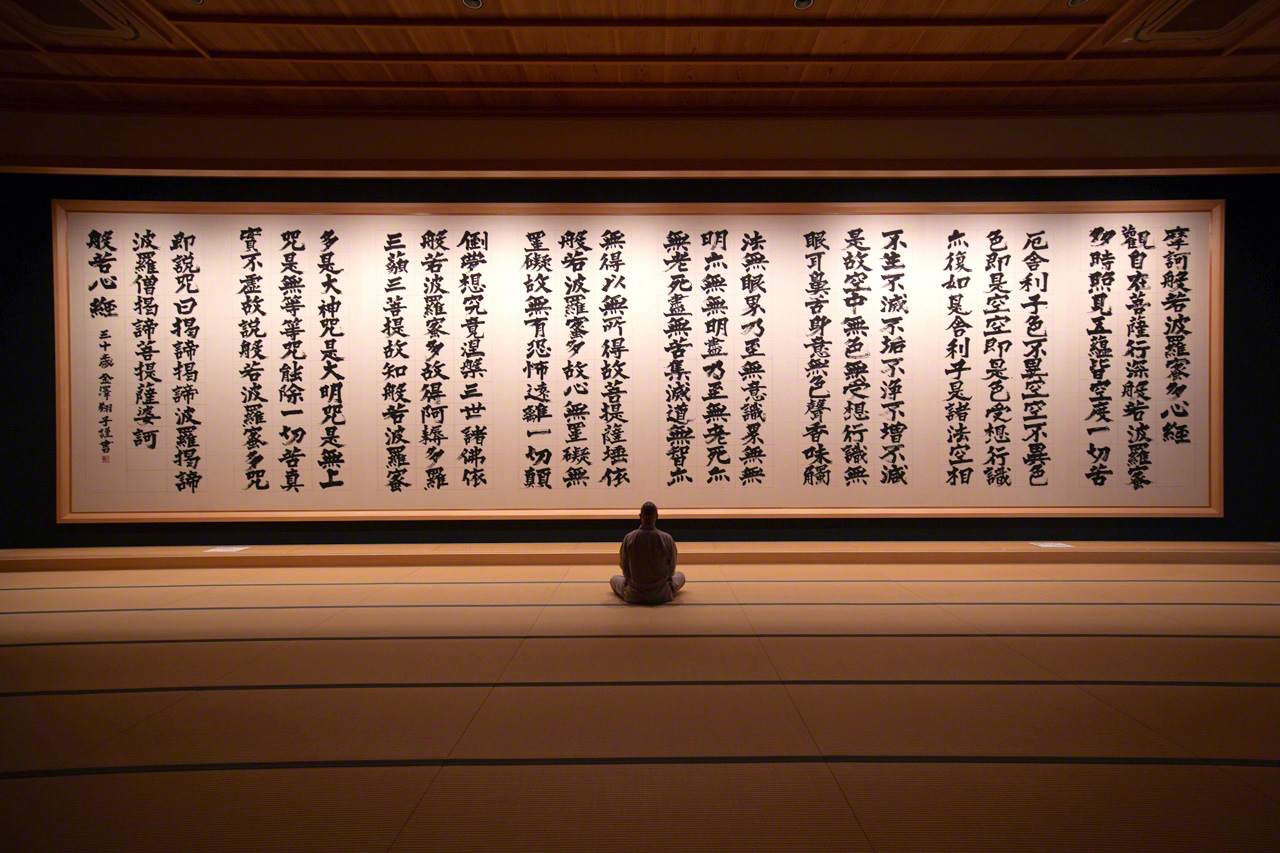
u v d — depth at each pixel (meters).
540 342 5.39
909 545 5.25
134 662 2.89
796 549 5.13
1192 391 5.36
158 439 5.30
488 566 5.03
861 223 5.39
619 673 2.72
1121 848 1.55
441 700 2.45
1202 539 5.38
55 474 5.28
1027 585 4.35
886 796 1.77
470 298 5.39
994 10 3.94
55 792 1.81
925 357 5.39
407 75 4.58
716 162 5.07
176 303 5.30
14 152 4.88
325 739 2.13
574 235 5.39
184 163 4.97
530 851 1.54
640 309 5.40
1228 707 2.36
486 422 5.39
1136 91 4.78
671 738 2.12
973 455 5.41
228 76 4.59
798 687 2.55
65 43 4.17
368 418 5.38
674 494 5.41
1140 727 2.20
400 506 5.40
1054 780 1.85
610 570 4.90
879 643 3.10
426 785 1.84
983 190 5.41
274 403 5.35
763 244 5.39
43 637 3.27
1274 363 5.38
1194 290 5.35
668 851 1.54
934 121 5.06
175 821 1.67
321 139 5.03
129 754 2.03
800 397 5.40
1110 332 5.36
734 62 4.39
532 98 4.88
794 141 5.07
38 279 5.29
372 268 5.37
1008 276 5.38
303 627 3.44
